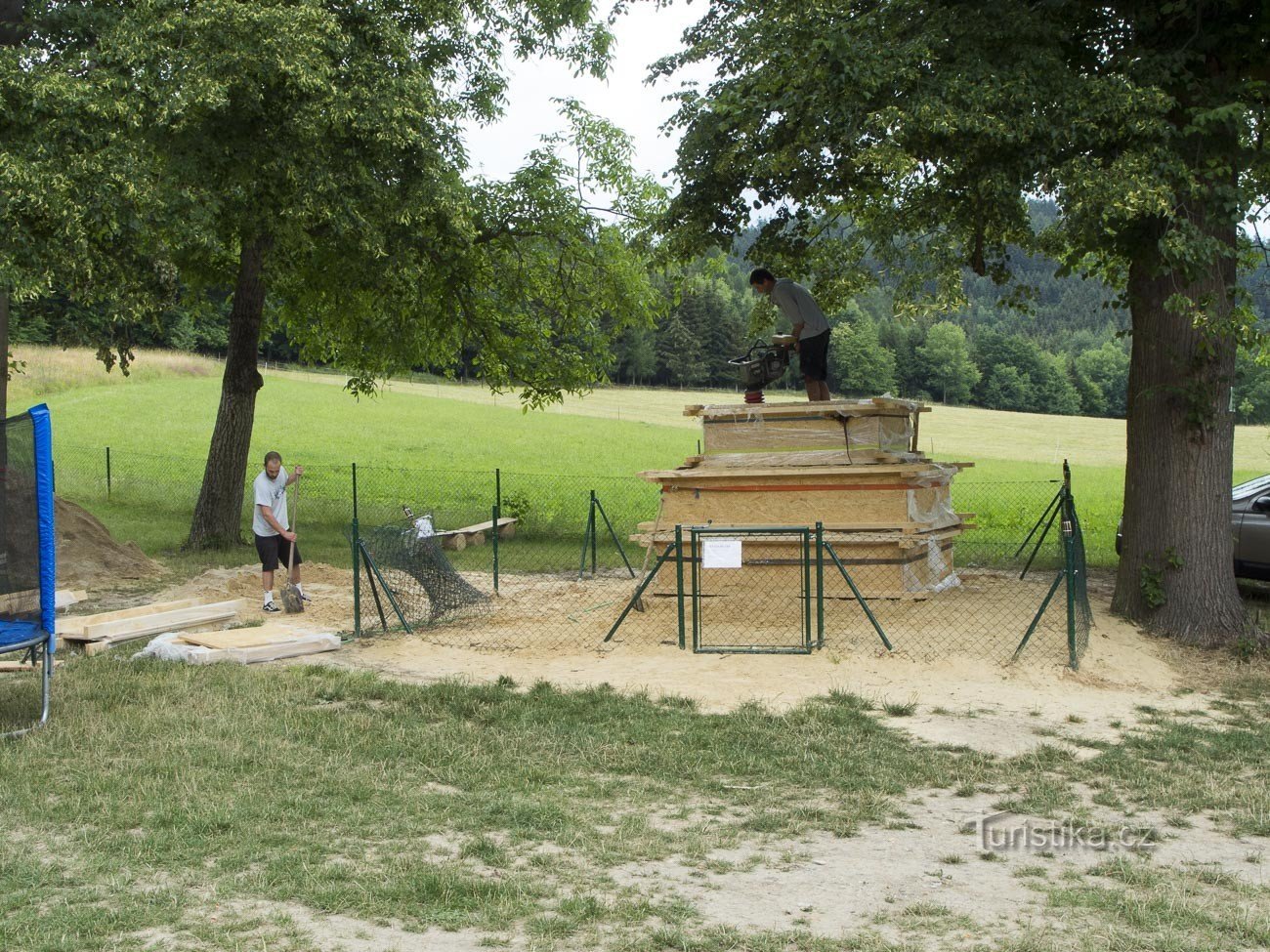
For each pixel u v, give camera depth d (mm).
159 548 19172
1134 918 4848
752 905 4961
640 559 18469
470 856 5531
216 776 6785
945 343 89938
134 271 14828
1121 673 9984
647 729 8047
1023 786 6922
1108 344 105375
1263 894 5180
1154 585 11719
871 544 11984
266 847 5613
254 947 4406
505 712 8531
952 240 16906
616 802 6539
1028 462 46281
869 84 10969
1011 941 4559
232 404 19391
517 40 20031
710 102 12805
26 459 7973
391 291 18859
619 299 21609
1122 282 14812
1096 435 62312
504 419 55719
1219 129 11242
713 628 11547
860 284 17828
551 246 21078
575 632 11625
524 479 33500
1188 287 11539
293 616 12789
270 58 14312
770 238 15930
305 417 50656
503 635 11570
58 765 7039
